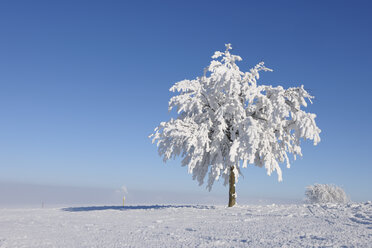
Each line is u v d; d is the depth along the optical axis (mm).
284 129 22422
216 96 23312
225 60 23391
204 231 11914
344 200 40094
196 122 23516
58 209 26500
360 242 9312
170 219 16156
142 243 9945
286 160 22484
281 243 9359
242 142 19906
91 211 22859
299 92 21453
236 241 9859
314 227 12133
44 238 11195
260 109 22578
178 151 23594
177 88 22672
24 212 22906
